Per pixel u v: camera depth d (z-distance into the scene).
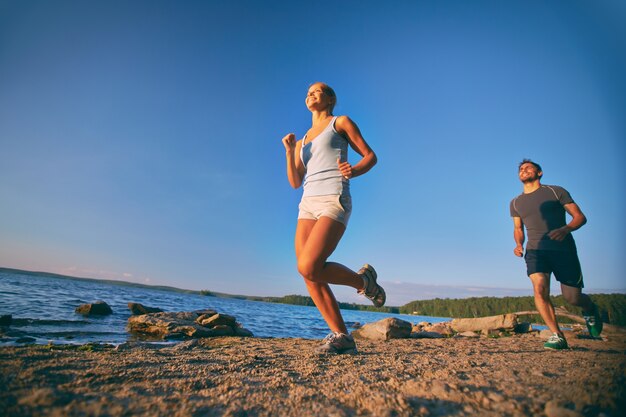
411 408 1.23
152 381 1.55
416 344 4.81
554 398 1.25
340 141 2.85
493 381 1.54
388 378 1.71
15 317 9.59
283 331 13.55
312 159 2.85
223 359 2.38
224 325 8.98
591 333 4.10
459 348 3.98
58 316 10.95
